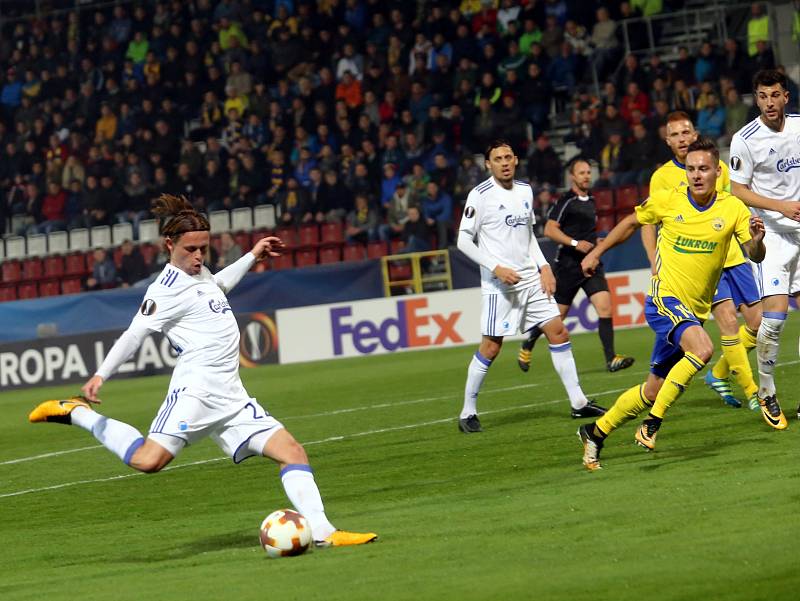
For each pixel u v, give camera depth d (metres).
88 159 82.69
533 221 29.14
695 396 30.19
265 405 41.84
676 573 14.13
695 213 21.80
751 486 18.83
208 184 76.56
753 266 25.47
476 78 73.62
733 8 73.56
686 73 69.12
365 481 24.66
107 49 87.06
